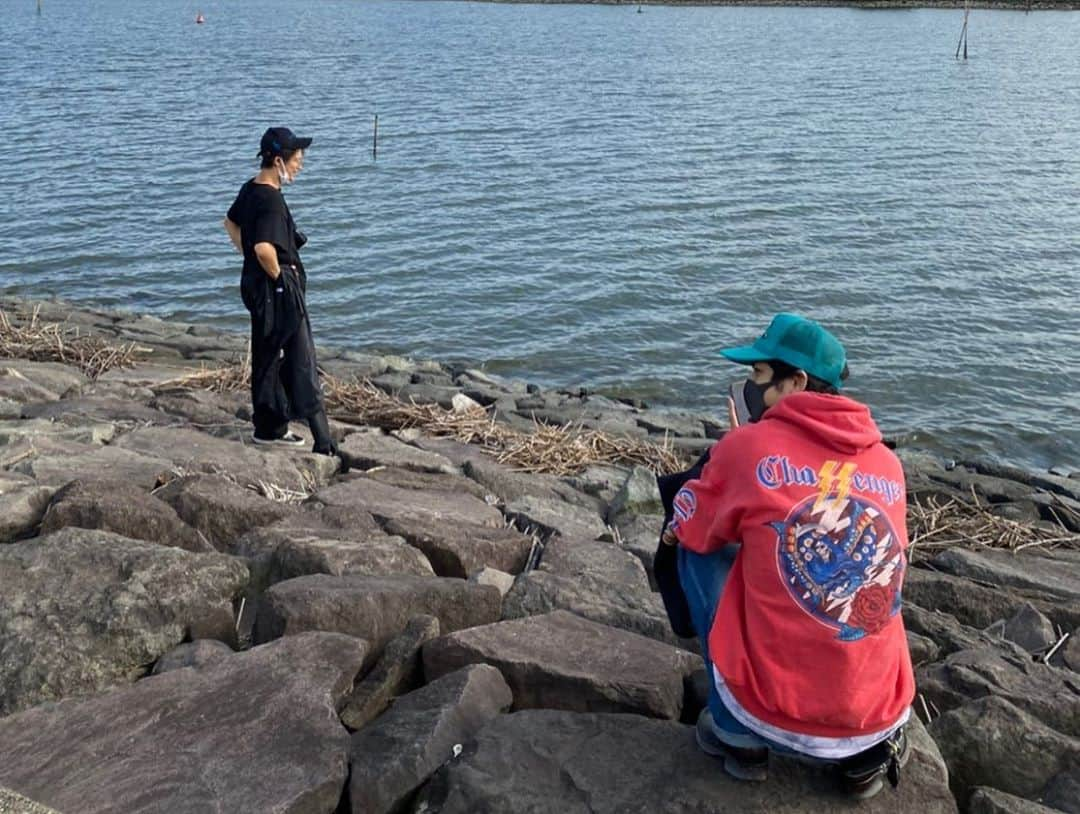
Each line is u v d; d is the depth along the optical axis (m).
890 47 60.88
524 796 3.65
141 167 26.02
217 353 12.95
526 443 8.80
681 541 3.76
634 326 16.56
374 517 5.90
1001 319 16.94
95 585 4.54
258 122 32.34
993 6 96.12
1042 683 4.67
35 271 18.61
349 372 12.58
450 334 16.20
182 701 3.98
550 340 16.03
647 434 11.01
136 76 42.84
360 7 101.56
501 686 4.25
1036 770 4.16
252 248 6.96
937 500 8.78
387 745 3.86
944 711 4.61
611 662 4.39
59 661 4.21
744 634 3.56
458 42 62.66
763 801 3.64
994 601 5.74
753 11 94.81
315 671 4.15
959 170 26.83
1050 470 12.77
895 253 19.98
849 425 3.58
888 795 3.70
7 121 31.36
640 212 22.45
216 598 4.61
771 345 3.85
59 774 3.62
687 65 50.31
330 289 17.83
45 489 5.60
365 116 33.72
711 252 19.89
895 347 15.85
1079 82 45.06
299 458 7.18
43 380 9.24
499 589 5.23
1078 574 6.68
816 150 29.08
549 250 19.94
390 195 23.69
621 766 3.79
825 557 3.46
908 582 5.88
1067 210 23.09
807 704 3.46
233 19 82.00
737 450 3.62
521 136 30.48
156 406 8.88
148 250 19.81
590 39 65.38
